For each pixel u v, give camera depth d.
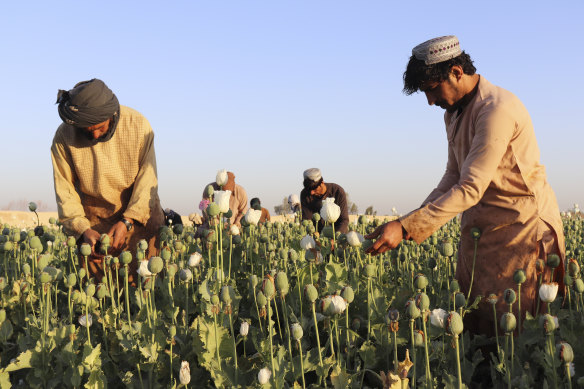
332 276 3.74
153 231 4.99
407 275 4.73
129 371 3.06
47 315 3.21
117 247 4.49
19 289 4.03
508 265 3.43
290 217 8.21
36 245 3.95
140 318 3.64
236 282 4.34
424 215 3.16
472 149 3.30
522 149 3.31
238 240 4.73
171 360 2.87
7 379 2.89
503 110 3.24
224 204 3.41
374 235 3.27
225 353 2.99
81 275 3.96
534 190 3.36
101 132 4.57
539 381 3.05
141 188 4.65
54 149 4.71
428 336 3.13
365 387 2.91
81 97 4.17
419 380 2.72
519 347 3.21
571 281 3.28
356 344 3.39
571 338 3.16
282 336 3.54
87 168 4.67
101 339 3.57
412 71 3.46
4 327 3.51
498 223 3.43
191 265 3.63
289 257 4.00
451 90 3.46
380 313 3.37
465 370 3.12
